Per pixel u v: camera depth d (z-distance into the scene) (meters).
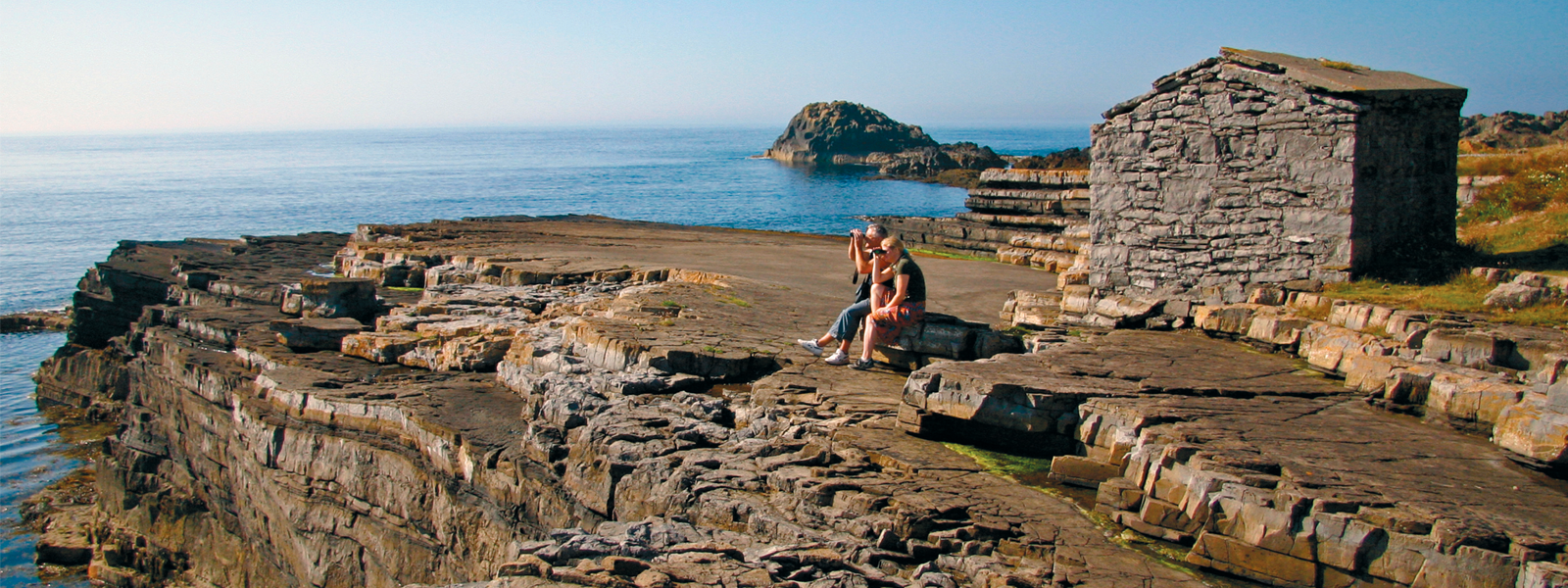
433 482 12.05
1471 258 12.16
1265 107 11.76
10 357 38.44
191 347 19.75
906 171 139.88
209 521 18.30
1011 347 10.96
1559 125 53.06
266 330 18.72
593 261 22.66
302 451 14.02
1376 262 11.77
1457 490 6.45
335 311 19.31
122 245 35.81
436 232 31.22
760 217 78.75
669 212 84.75
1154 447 7.27
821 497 7.56
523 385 12.86
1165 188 12.75
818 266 22.72
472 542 11.37
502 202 100.44
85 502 22.98
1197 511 6.67
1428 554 5.74
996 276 21.20
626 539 6.82
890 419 9.36
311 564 13.97
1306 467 6.79
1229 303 11.80
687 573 6.24
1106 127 13.27
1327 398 8.73
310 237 37.16
